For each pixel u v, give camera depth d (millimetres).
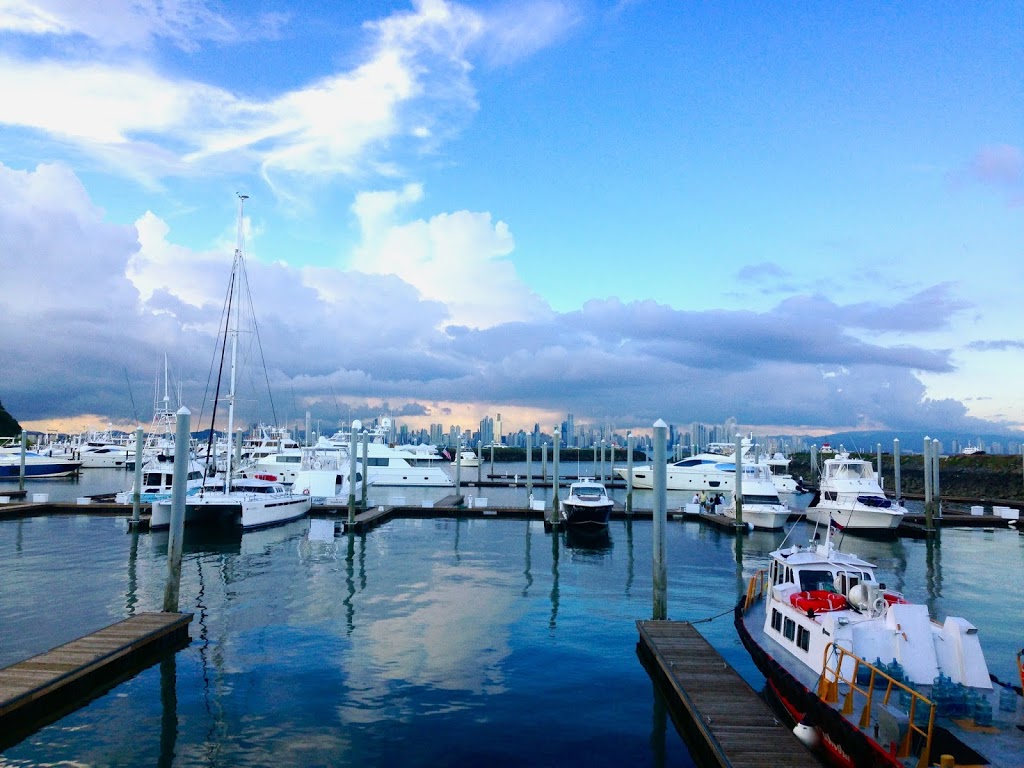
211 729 13148
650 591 25875
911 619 12914
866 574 16172
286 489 50188
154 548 33875
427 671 16562
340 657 17453
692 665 15383
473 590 25625
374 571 29078
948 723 10938
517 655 17938
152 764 11734
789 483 76688
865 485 45875
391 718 13789
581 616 21953
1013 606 24188
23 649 17438
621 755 12422
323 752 12242
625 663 17422
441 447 153125
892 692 11977
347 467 60031
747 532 43250
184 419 19547
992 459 90500
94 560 30516
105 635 16875
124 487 72500
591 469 137625
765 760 10945
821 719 11797
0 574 27359
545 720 13859
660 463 19375
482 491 74875
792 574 16531
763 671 14945
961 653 12648
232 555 32750
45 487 72812
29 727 13156
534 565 31219
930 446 49531
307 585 26062
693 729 12828
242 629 19922
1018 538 42438
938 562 33438
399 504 54469
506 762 12023
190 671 16344
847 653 11969
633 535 41938
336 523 43469
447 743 12727
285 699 14664
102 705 14258
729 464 72750
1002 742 10383
